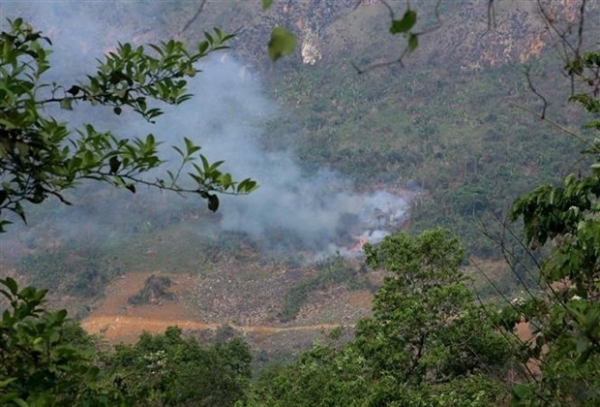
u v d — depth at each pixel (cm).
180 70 991
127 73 972
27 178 909
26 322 859
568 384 793
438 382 4047
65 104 948
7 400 777
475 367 3853
